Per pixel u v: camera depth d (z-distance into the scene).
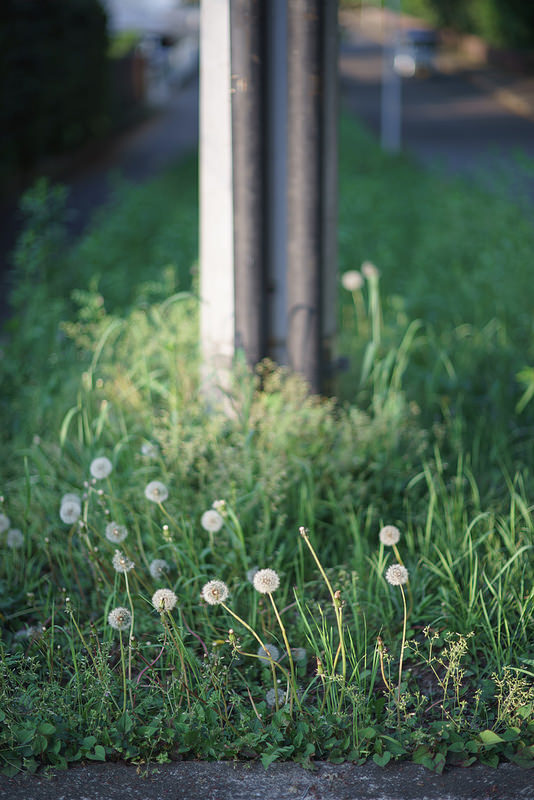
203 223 4.93
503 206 9.88
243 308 4.94
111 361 5.68
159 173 17.64
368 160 17.56
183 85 43.22
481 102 34.72
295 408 4.70
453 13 54.75
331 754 3.02
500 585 3.58
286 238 4.94
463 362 6.17
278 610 3.72
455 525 4.12
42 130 17.47
